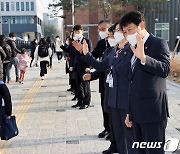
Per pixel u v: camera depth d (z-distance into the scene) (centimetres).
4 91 402
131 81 301
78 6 2919
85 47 400
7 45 1113
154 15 3306
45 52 1252
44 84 1135
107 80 374
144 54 272
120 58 346
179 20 3297
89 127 571
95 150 457
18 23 7344
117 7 2694
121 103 346
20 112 701
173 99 815
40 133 543
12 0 7238
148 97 292
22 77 1189
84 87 714
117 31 343
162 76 276
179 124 579
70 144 484
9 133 423
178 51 1894
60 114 675
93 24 3397
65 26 3275
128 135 343
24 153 452
